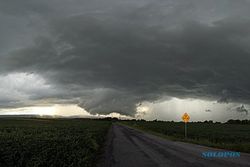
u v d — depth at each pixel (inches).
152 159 762.8
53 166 577.0
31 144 677.3
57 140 798.5
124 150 1010.1
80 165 616.1
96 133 1631.4
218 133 2714.1
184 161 722.8
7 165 573.9
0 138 811.4
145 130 3090.6
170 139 1678.2
